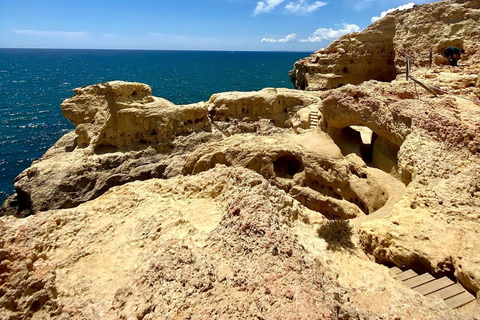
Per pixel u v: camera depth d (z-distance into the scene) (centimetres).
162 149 3016
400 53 3728
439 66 2853
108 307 667
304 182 2017
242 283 669
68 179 2650
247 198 920
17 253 745
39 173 2700
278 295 614
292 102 3566
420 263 905
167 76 15362
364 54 4244
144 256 780
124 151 2956
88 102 3062
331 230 1008
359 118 1855
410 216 1057
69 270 790
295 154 2058
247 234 796
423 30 3594
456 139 1327
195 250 786
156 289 661
